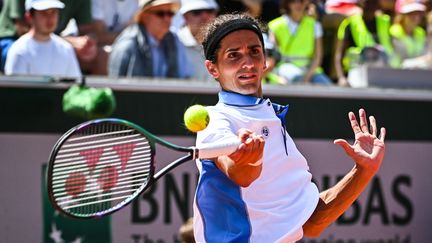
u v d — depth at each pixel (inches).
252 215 295.1
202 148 281.4
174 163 291.1
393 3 806.5
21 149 558.6
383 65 758.5
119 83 580.1
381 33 772.0
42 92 563.2
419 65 780.0
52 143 564.1
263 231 294.8
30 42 601.6
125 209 579.2
